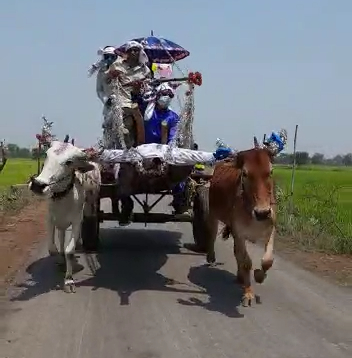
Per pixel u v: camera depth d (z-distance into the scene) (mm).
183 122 8641
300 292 8336
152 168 8297
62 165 7746
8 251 10680
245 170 6992
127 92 8953
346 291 8453
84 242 10633
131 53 9055
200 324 6816
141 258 10461
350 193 27516
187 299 7910
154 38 10555
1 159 10867
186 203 10617
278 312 7359
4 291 8070
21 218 15609
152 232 13391
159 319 6969
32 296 7852
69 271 8180
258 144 7668
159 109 9047
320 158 88312
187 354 5824
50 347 5934
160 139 9039
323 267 9969
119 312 7219
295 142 15453
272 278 9125
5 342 6059
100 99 9430
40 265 9656
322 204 15469
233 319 7035
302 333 6555
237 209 7410
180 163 8414
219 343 6172
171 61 10664
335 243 11586
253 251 11297
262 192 6820
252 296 7676
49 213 8344
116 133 8578
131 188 9203
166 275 9258
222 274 9414
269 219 7109
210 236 9773
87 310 7270
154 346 6035
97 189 9391
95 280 8836
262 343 6199
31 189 7629
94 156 7973
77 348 5922
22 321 6758
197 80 8570
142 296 8000
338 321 7027
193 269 9719
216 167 9062
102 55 9406
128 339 6227
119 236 12758
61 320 6832
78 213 8266
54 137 8367
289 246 11828
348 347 6125
